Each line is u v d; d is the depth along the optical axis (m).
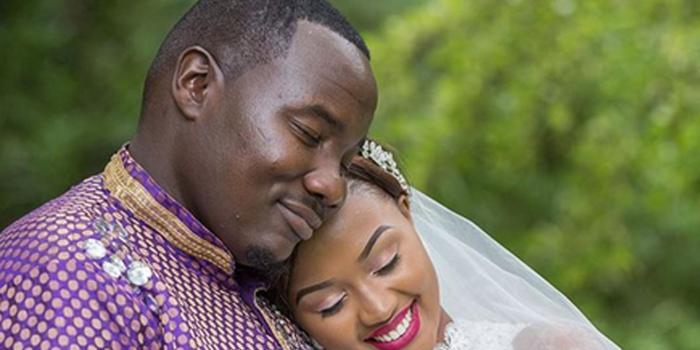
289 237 2.53
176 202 2.53
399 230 2.88
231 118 2.50
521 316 3.20
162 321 2.43
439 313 3.02
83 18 7.51
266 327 2.61
